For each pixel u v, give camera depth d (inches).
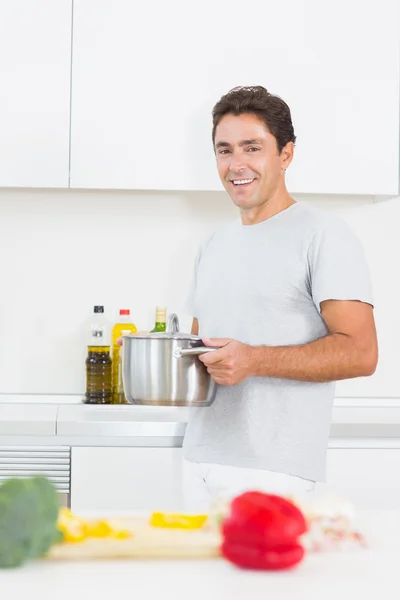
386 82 110.2
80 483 98.4
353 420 101.9
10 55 108.0
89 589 40.1
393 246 124.3
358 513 55.2
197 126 109.0
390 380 123.6
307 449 75.5
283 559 42.9
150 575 42.3
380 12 109.9
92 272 122.5
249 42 109.0
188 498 80.2
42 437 98.3
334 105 109.7
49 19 108.0
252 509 44.0
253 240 79.3
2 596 38.9
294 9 109.2
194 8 108.6
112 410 108.4
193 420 80.4
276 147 79.7
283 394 75.4
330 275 75.0
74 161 108.6
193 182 109.3
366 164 110.2
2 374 121.6
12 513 42.5
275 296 77.1
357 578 42.2
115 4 108.2
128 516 52.0
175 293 123.2
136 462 98.6
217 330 79.9
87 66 108.3
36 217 121.9
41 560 44.4
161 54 108.6
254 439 75.6
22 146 108.3
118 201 122.5
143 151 109.0
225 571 43.2
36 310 122.0
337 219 78.0
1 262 121.7
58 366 122.2
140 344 72.0
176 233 123.1
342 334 74.8
